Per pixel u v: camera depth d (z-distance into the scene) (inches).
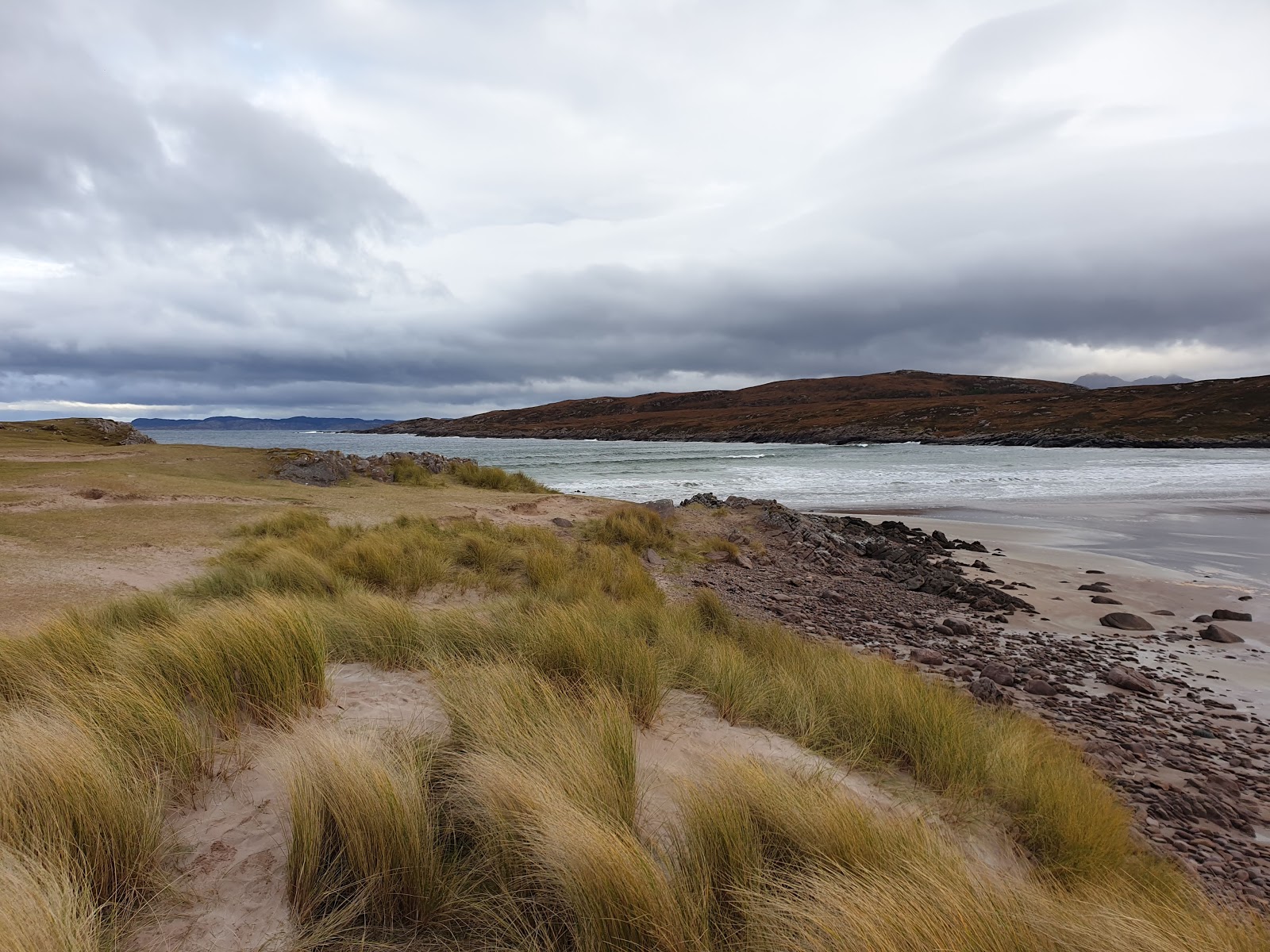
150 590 318.0
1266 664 349.1
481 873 97.0
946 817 145.2
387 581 354.9
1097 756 222.7
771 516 700.0
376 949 83.6
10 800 91.7
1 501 519.5
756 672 223.5
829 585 513.0
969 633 398.6
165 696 136.9
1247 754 242.5
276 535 472.1
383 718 151.0
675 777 131.3
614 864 85.7
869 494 1181.1
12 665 160.4
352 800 95.1
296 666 151.4
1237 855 173.5
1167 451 2652.6
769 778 124.1
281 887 91.4
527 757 120.0
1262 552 657.6
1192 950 91.4
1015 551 673.6
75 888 81.1
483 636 224.8
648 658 189.6
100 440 1524.4
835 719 190.9
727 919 91.4
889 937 80.0
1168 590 506.6
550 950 85.0
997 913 89.4
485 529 522.9
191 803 109.0
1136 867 143.3
